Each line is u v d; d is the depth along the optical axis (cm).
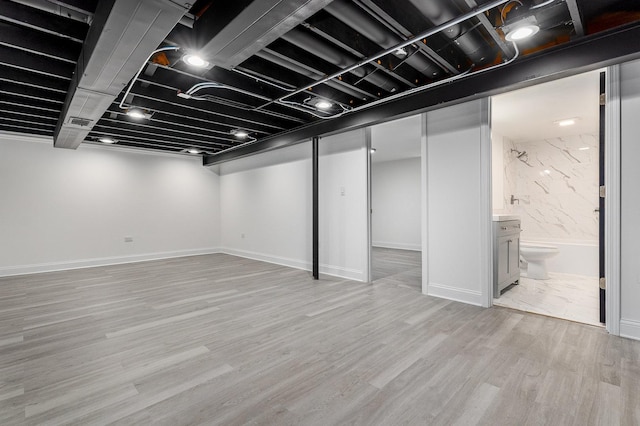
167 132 513
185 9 157
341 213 455
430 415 151
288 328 262
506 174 503
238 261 612
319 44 229
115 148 600
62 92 329
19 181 507
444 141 335
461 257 326
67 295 370
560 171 496
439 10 191
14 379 187
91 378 188
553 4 191
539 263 425
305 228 525
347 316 289
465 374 187
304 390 173
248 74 273
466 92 281
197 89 303
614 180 236
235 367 199
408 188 783
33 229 518
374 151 657
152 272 506
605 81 244
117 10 157
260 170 621
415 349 221
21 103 354
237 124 454
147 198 639
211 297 357
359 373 190
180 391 173
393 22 199
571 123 421
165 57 250
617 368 191
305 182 524
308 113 400
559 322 267
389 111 342
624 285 235
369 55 241
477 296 315
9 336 250
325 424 146
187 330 260
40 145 526
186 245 693
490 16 202
